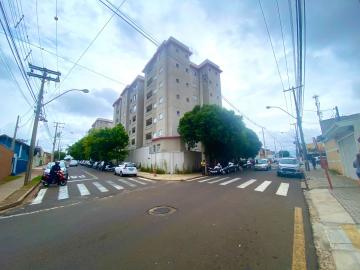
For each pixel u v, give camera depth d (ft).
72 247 14.88
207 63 147.43
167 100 122.11
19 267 12.31
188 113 97.04
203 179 61.82
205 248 14.38
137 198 32.32
